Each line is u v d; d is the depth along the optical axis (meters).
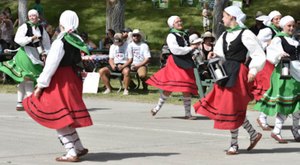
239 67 9.63
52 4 38.03
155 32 33.84
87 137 11.60
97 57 20.20
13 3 38.19
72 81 8.95
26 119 13.88
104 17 36.00
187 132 12.40
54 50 8.79
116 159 9.48
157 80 14.42
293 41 11.22
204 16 32.06
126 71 18.98
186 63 14.19
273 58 11.11
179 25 14.30
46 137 11.46
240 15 9.72
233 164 9.22
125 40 19.50
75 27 8.97
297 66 11.13
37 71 14.64
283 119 11.30
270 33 12.84
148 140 11.35
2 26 22.66
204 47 17.34
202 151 10.27
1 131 12.13
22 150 10.16
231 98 9.59
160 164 9.14
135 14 36.03
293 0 35.84
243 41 9.58
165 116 14.89
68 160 9.16
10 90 20.17
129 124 13.43
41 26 14.72
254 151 10.33
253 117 14.83
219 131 12.59
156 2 32.56
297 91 11.15
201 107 9.79
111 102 17.56
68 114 8.80
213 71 9.67
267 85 12.52
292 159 9.68
